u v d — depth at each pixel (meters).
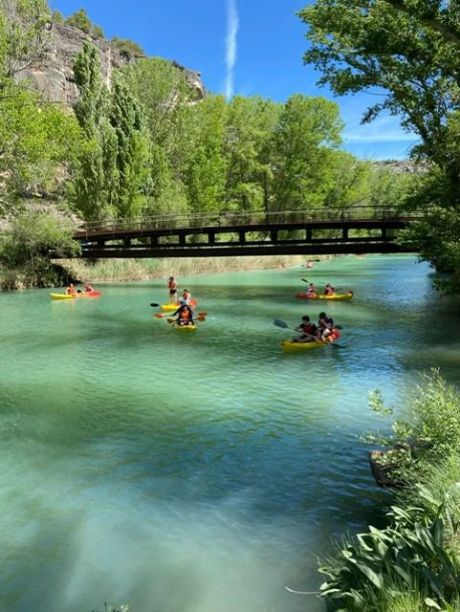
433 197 18.75
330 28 18.48
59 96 63.84
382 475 7.24
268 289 32.56
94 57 49.97
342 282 37.06
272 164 65.88
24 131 29.52
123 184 47.47
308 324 16.64
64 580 5.39
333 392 11.77
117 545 6.00
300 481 7.48
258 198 62.03
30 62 32.62
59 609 4.95
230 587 5.21
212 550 5.86
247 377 13.09
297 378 12.96
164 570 5.53
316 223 30.17
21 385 12.49
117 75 66.50
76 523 6.48
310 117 60.66
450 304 25.38
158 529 6.33
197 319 21.33
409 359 14.70
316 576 5.32
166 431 9.53
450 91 17.73
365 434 9.20
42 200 48.22
